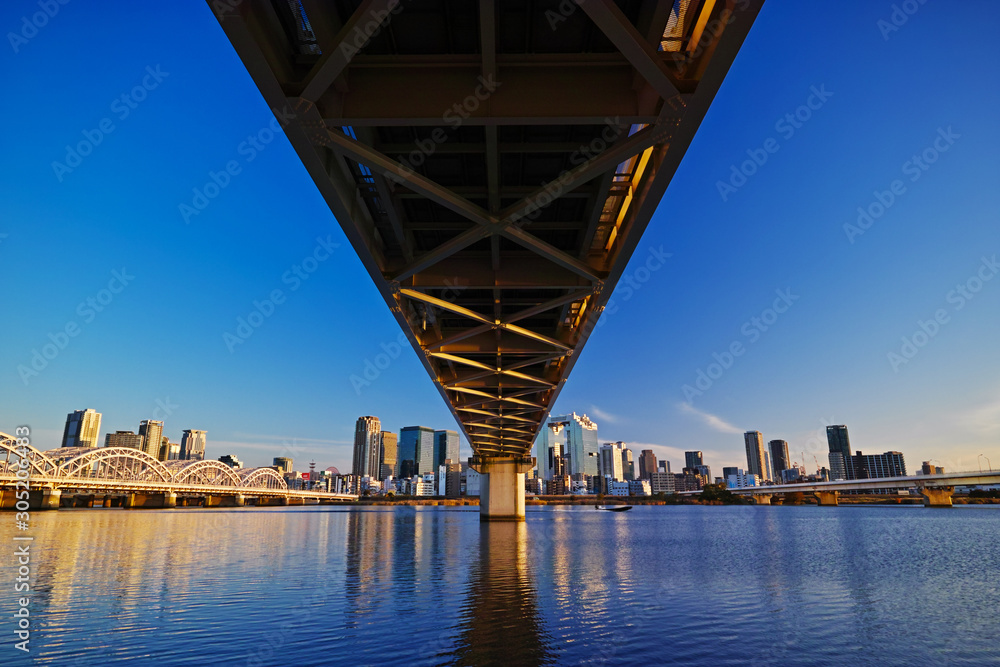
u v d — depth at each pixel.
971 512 139.38
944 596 25.06
